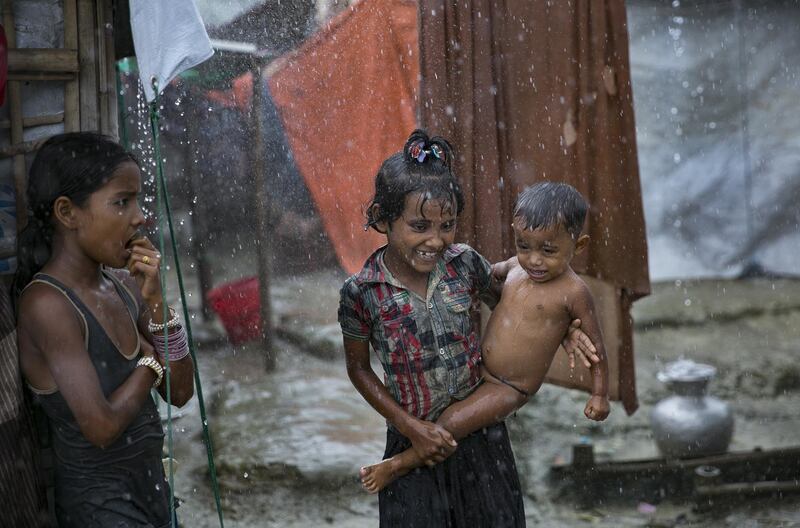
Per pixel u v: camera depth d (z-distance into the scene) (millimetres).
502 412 2746
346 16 4781
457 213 2617
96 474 2652
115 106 3205
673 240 10352
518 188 4566
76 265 2623
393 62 4762
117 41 3359
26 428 2641
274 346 7234
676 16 9883
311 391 6867
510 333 2787
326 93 4871
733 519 5016
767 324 8883
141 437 2732
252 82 4973
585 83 4613
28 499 2629
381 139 4832
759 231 10195
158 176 2799
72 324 2539
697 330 8789
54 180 2541
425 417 2711
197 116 5215
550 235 2678
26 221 3023
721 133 10078
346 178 4918
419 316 2678
